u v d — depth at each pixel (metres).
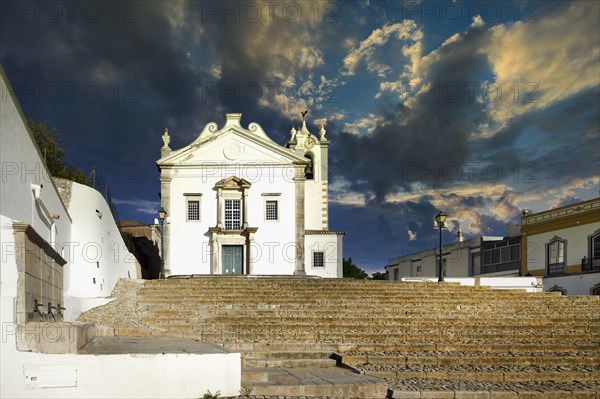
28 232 6.28
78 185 14.94
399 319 13.66
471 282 21.38
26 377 5.83
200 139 29.59
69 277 14.23
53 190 12.02
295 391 7.31
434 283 19.41
